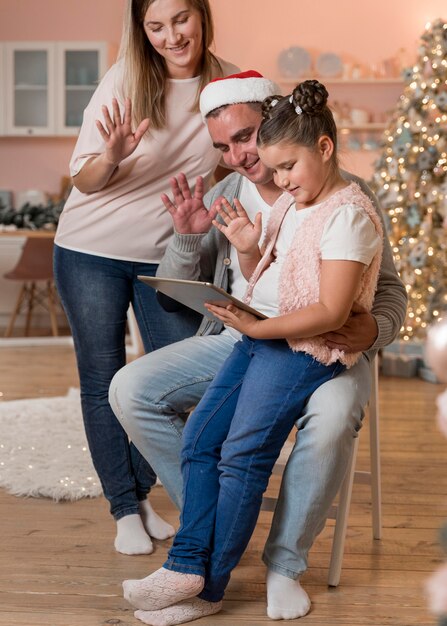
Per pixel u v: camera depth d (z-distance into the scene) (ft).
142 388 7.00
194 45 7.35
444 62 17.22
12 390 15.79
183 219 7.25
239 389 6.66
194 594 6.34
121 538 7.82
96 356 7.90
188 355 7.30
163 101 7.59
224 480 6.36
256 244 6.89
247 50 25.98
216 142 7.14
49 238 21.89
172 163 7.79
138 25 7.45
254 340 6.58
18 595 6.85
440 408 2.54
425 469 10.85
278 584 6.58
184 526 6.45
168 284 6.44
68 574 7.29
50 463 10.47
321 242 6.17
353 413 6.41
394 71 25.66
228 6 25.91
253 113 6.96
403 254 17.62
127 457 7.97
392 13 25.80
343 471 6.48
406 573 7.45
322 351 6.32
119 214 7.79
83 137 7.83
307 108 6.15
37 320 24.99
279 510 6.57
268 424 6.29
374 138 25.84
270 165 6.34
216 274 7.66
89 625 6.36
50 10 25.73
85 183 7.64
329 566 7.39
